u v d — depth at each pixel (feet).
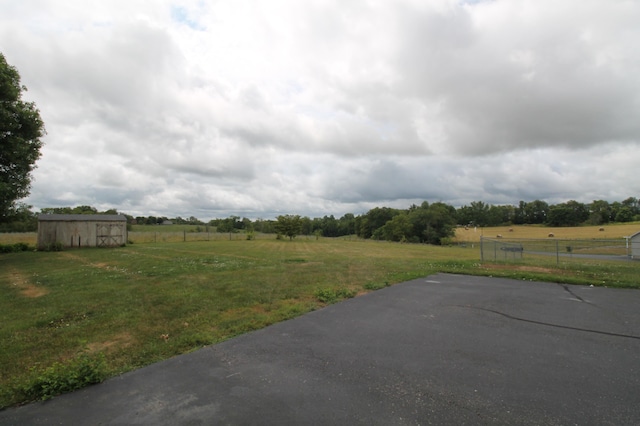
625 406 9.58
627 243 85.92
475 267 42.06
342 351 13.99
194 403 9.83
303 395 10.28
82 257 60.49
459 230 304.91
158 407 9.62
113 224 95.04
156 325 17.75
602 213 313.53
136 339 15.61
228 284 29.81
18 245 79.77
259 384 11.03
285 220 169.37
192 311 20.54
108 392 10.53
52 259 57.00
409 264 46.73
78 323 18.22
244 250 81.97
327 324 17.97
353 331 16.72
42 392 10.31
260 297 24.25
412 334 16.22
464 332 16.51
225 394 10.36
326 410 9.41
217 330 16.85
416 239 255.91
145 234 135.64
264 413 9.27
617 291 26.99
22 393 10.41
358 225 361.92
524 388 10.70
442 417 9.04
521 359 13.11
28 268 44.27
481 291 27.02
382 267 42.93
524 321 18.45
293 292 26.04
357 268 41.81
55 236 86.84
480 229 311.68
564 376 11.58
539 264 45.27
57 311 20.68
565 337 15.74
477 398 10.07
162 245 101.45
